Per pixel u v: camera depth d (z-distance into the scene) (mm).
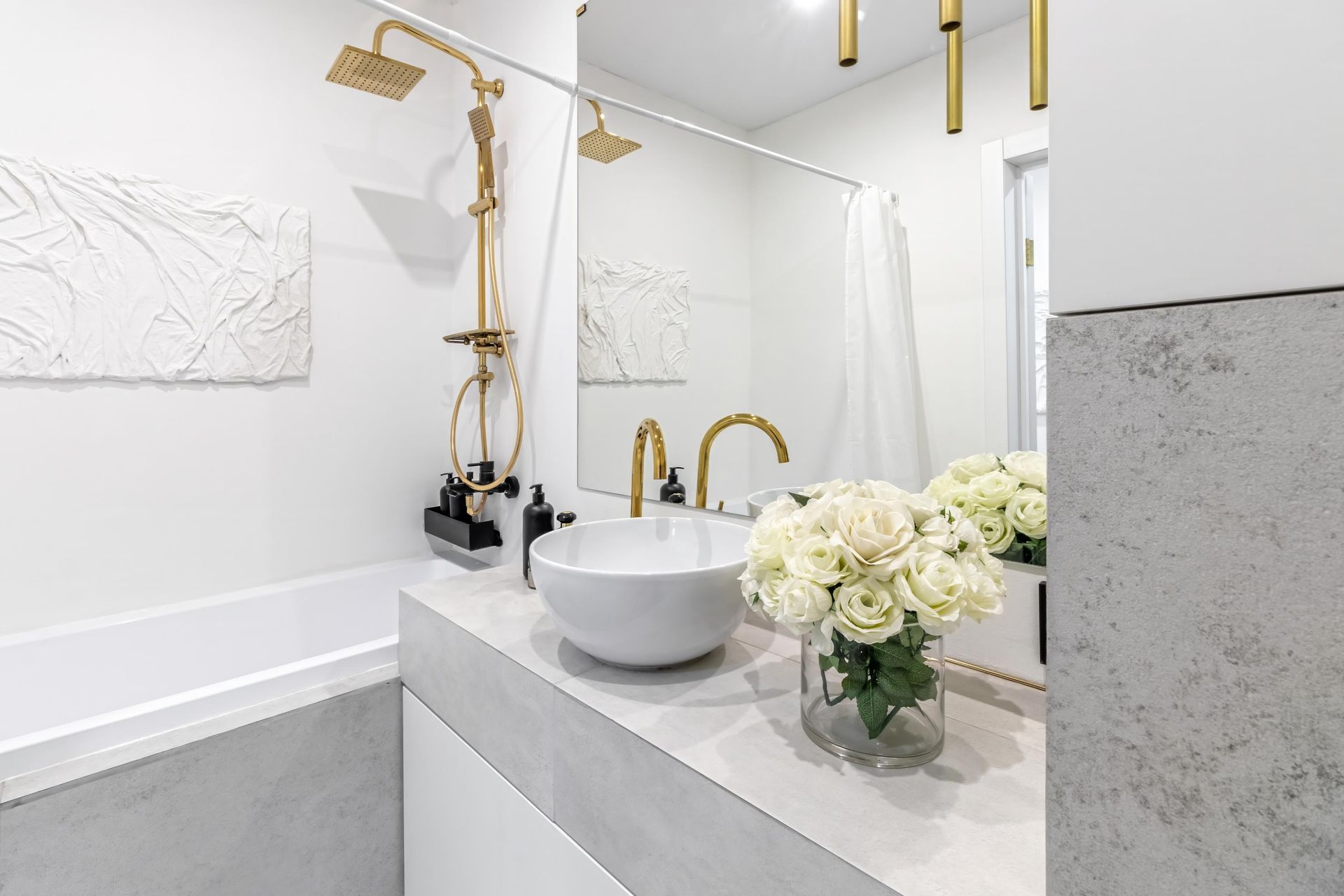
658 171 1453
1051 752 400
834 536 730
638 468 1355
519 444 1947
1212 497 326
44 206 1685
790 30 1161
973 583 713
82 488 1771
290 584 2129
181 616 1861
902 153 995
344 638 2158
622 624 933
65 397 1742
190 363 1915
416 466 2422
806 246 1142
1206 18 315
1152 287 340
